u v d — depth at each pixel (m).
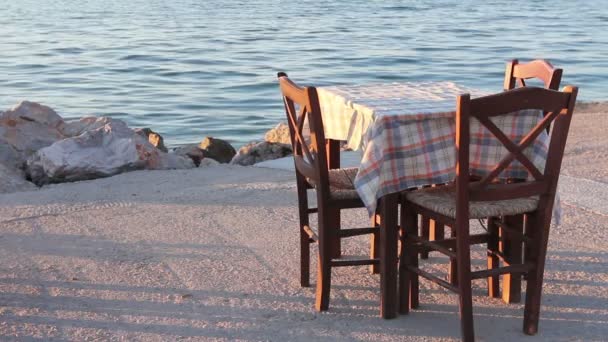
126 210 8.02
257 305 5.81
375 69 26.95
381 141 5.20
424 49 31.91
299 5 62.00
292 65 28.14
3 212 7.93
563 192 8.52
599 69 25.73
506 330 5.42
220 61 29.47
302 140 5.76
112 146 9.78
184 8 59.78
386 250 5.47
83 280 6.25
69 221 7.67
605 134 11.59
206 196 8.50
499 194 5.05
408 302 5.64
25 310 5.71
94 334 5.35
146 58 30.62
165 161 10.07
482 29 40.31
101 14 54.41
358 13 52.84
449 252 5.25
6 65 29.20
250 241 7.14
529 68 6.24
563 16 48.81
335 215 6.63
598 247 6.91
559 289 6.06
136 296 5.95
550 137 5.39
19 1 70.81
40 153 9.55
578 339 5.28
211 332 5.38
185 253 6.84
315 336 5.33
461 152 4.91
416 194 5.48
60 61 30.19
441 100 5.65
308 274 6.14
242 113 21.34
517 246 5.65
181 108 21.94
